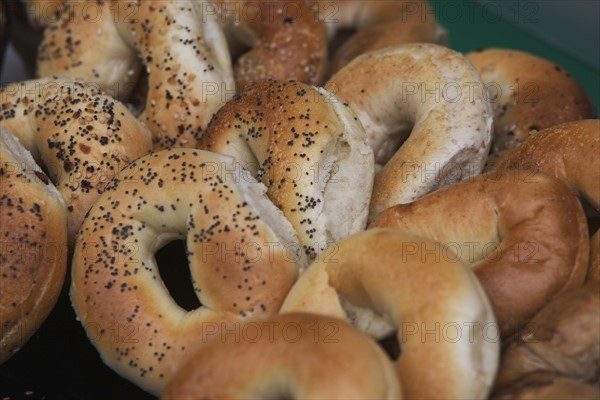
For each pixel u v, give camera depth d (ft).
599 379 1.85
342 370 1.72
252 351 1.76
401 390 1.76
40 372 2.11
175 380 1.78
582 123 2.10
